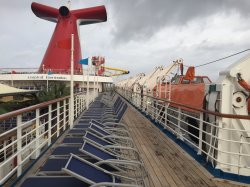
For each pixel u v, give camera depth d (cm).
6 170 577
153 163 502
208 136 537
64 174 355
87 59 1170
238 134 447
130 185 257
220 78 469
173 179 423
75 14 3894
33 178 330
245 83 429
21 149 389
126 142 530
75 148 486
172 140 700
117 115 777
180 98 930
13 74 3525
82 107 1273
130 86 2219
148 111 1188
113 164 340
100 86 4116
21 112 378
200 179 426
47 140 550
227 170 448
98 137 459
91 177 287
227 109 449
